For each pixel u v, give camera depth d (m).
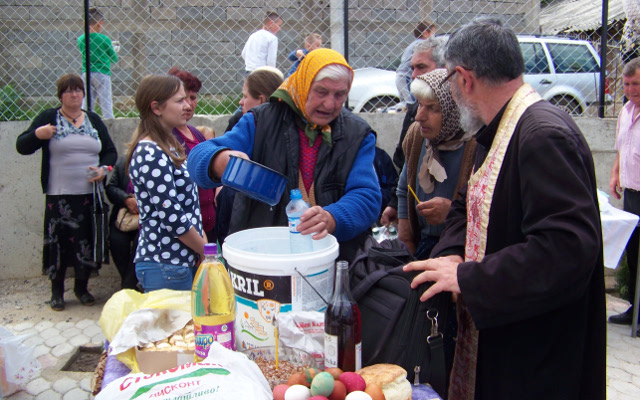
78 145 3.93
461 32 1.45
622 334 3.85
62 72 5.42
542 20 8.04
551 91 5.55
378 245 1.75
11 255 4.57
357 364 1.32
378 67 5.35
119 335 1.47
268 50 5.15
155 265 2.40
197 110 5.06
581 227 1.20
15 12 5.25
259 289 1.37
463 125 1.54
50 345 3.52
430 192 2.30
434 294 1.36
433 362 1.41
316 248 1.67
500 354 1.43
